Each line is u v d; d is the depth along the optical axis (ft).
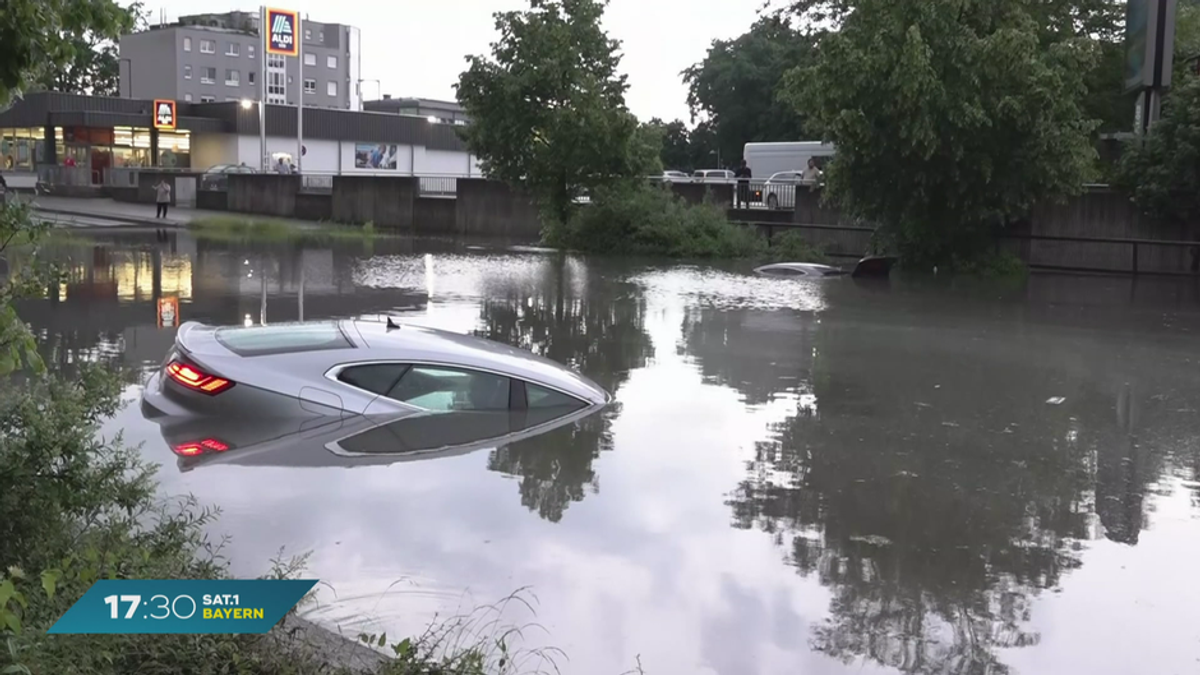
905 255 91.15
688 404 34.65
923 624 18.38
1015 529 23.31
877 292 72.33
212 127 203.31
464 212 125.49
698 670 16.48
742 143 253.44
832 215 107.04
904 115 85.10
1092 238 93.15
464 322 52.37
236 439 27.76
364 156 221.25
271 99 328.08
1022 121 84.23
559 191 108.37
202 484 24.29
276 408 29.17
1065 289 76.89
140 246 93.66
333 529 21.74
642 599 18.97
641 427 31.17
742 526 22.94
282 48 217.77
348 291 63.77
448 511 23.20
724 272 84.33
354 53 358.02
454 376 31.04
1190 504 25.35
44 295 17.60
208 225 118.01
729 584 19.80
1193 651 17.58
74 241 96.02
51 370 35.76
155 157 202.80
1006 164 86.69
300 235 114.73
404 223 130.41
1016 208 89.51
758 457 28.43
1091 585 20.26
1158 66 92.79
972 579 20.43
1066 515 24.35
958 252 90.99
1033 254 96.02
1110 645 17.72
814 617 18.51
